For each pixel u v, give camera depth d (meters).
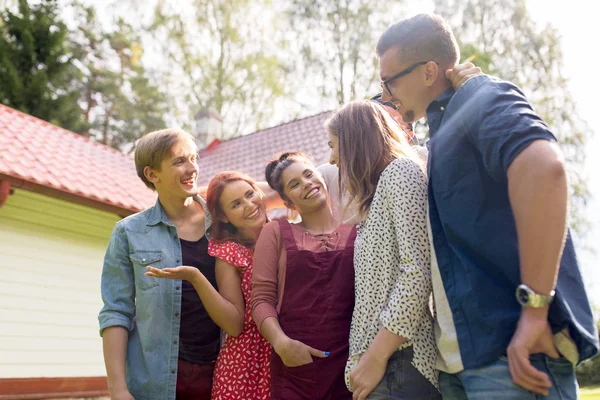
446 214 1.71
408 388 1.82
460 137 1.71
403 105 2.00
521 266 1.50
